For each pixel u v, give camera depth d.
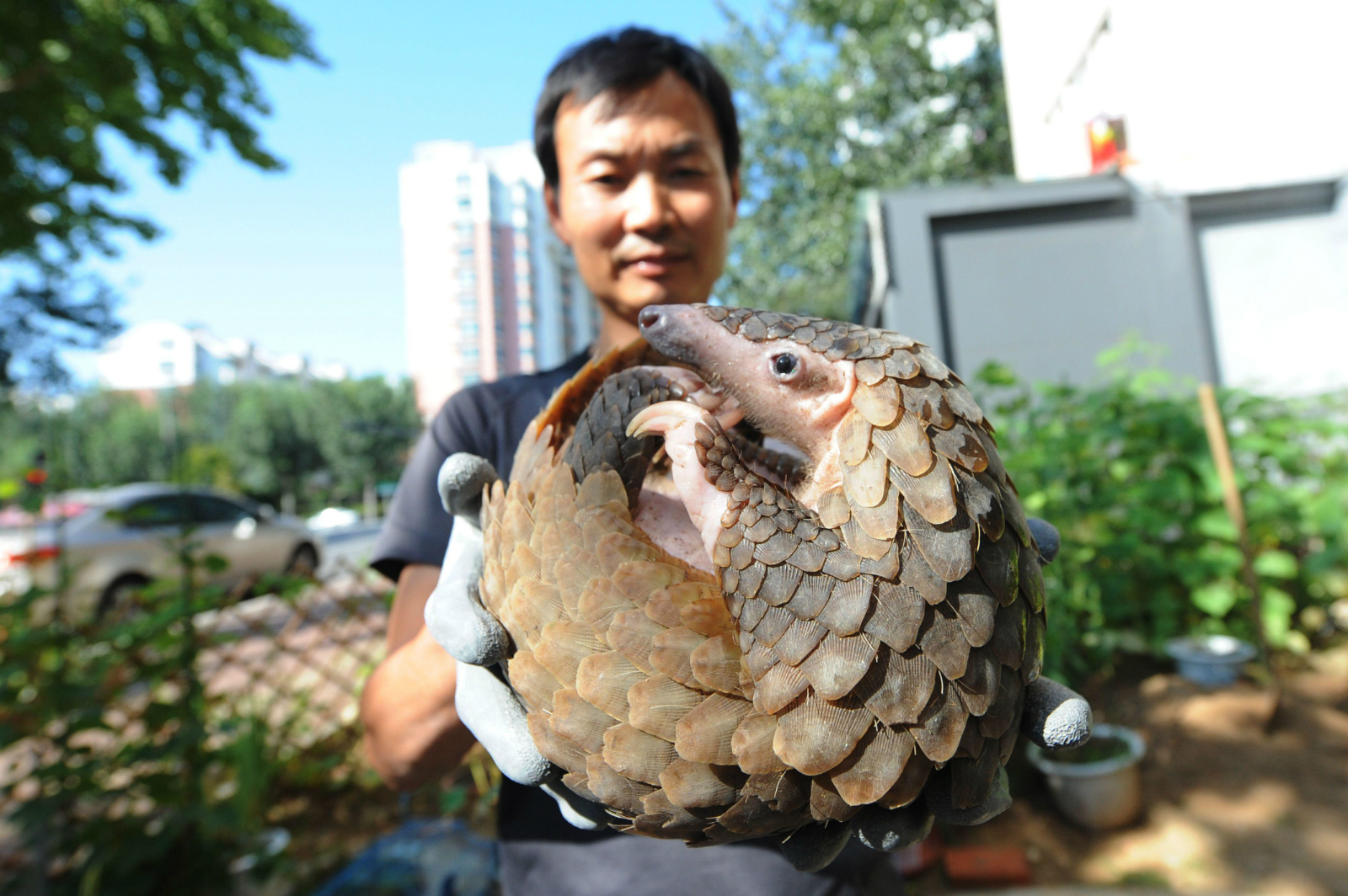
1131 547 2.75
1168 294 4.74
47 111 5.52
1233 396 3.21
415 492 1.13
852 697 0.42
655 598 0.46
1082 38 6.41
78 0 5.18
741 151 1.31
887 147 11.23
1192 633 2.97
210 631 2.56
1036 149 7.62
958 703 0.43
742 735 0.43
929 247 4.86
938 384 0.49
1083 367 4.78
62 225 6.15
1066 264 4.85
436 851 2.21
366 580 3.21
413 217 47.97
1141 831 2.20
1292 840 2.07
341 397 34.06
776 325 0.52
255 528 6.39
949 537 0.44
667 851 0.95
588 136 1.12
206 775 2.50
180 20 5.60
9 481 2.26
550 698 0.49
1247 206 4.80
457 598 0.56
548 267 50.91
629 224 1.11
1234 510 2.64
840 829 0.48
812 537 0.45
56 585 2.25
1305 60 4.64
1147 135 5.43
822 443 0.51
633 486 0.54
